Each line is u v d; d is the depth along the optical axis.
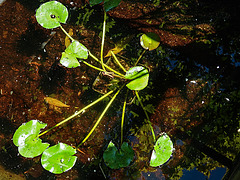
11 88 1.37
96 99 1.34
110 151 1.19
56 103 1.35
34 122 1.20
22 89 1.37
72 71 1.38
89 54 1.35
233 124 1.26
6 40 1.44
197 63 1.35
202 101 1.30
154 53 1.38
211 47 1.35
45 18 1.28
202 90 1.31
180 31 1.38
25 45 1.43
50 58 1.41
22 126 1.18
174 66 1.36
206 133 1.26
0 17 1.48
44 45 1.43
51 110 1.34
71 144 1.30
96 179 1.25
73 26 1.45
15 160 1.29
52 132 1.32
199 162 1.24
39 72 1.39
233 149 1.23
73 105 1.35
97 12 1.46
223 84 1.31
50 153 1.16
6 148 1.31
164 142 1.17
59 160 1.16
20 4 1.50
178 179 1.22
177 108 1.30
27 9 1.49
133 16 1.42
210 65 1.34
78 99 1.35
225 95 1.29
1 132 1.33
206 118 1.28
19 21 1.47
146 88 1.34
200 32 1.37
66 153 1.17
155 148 1.17
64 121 1.27
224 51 1.34
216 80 1.32
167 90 1.33
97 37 1.42
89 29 1.44
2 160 1.29
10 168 1.28
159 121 1.30
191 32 1.37
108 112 1.32
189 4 1.39
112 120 1.31
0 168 1.28
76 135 1.31
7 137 1.32
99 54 1.40
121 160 1.19
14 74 1.39
